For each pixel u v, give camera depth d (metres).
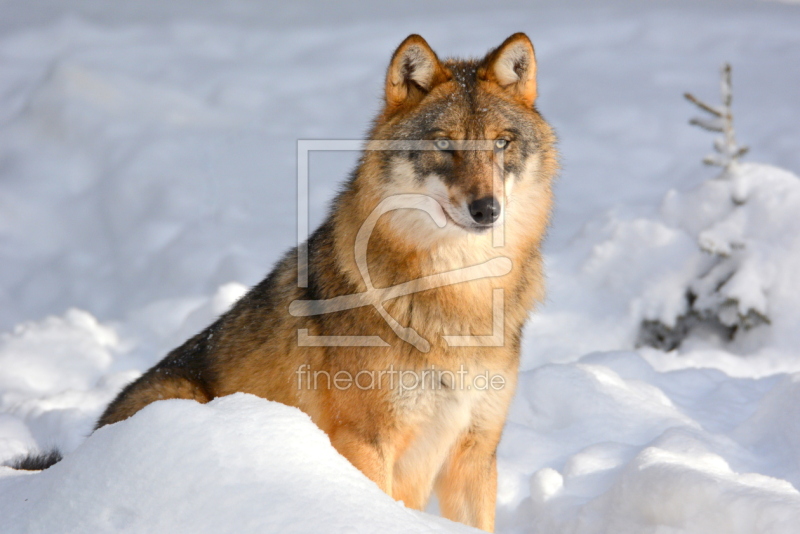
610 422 18.25
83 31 69.00
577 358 25.44
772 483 12.35
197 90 55.69
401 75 15.10
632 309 27.66
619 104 51.12
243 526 8.72
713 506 11.46
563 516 14.44
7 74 58.38
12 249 39.34
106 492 9.31
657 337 27.45
